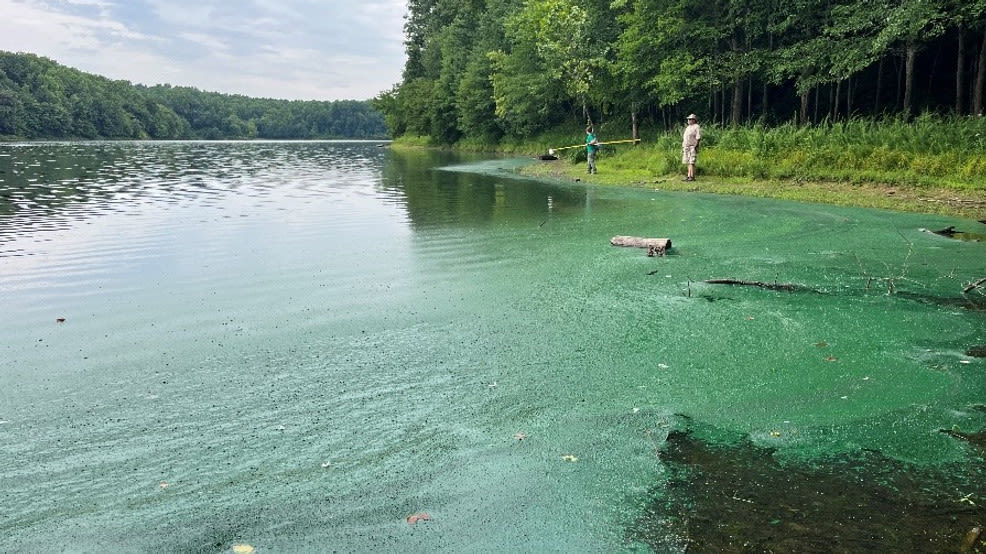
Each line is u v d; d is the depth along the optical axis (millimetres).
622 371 5488
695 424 4586
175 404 4914
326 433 4477
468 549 3320
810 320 6703
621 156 27828
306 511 3623
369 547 3334
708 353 5867
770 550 3232
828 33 25688
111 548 3334
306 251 10461
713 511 3580
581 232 12016
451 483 3895
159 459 4148
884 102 32312
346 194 19234
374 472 4008
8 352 5996
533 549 3316
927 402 4855
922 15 20203
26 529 3479
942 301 7277
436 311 7184
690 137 20000
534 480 3918
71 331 6582
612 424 4590
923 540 3287
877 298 7418
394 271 9070
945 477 3881
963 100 28922
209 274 8945
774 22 27438
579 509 3635
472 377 5391
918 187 16203
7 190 20078
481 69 52062
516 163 33656
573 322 6770
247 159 41719
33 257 10016
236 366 5645
